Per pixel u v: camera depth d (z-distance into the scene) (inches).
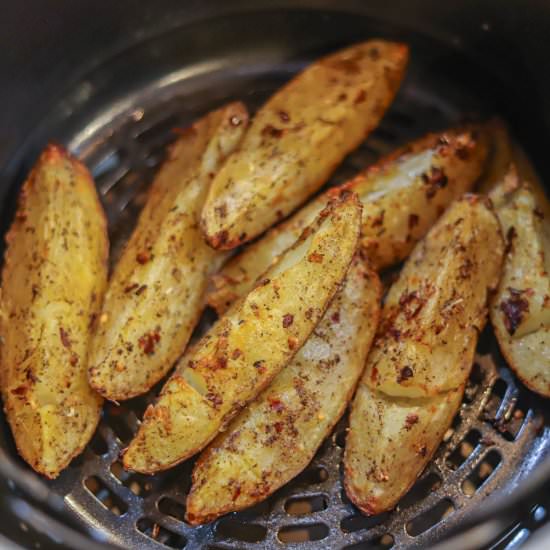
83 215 12.3
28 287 11.9
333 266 11.0
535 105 14.3
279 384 11.3
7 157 14.6
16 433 11.6
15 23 13.7
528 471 12.1
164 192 12.4
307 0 14.7
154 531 12.0
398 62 13.0
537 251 12.0
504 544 11.5
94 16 14.2
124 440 12.5
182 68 15.4
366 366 11.6
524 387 12.6
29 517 12.0
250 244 12.7
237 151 12.2
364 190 12.1
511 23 13.8
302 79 13.0
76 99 15.0
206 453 11.3
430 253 11.8
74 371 11.6
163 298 11.7
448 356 11.3
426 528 11.9
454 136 12.6
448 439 12.4
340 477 12.2
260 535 12.0
